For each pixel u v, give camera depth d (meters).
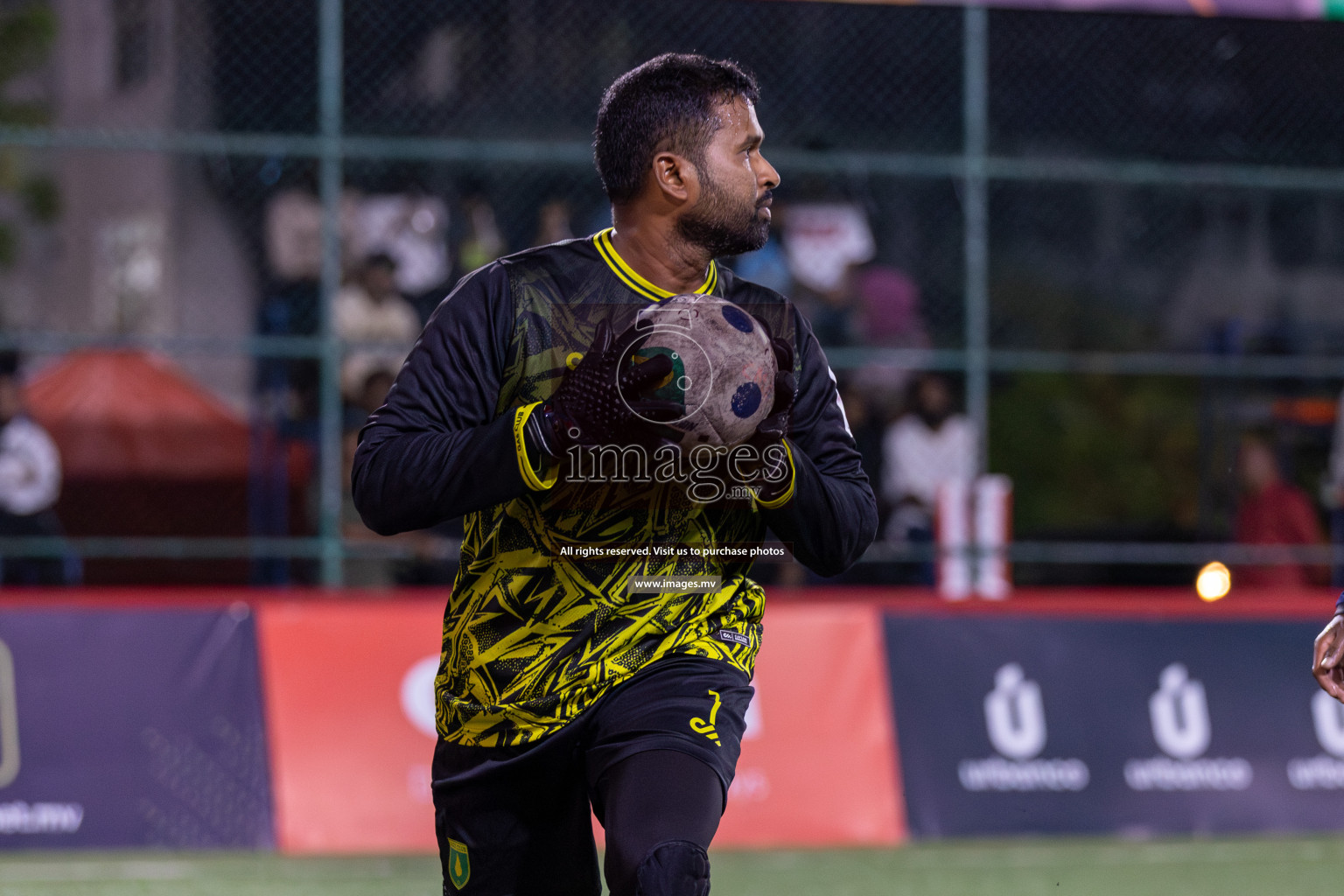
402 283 31.42
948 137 37.94
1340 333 35.06
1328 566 30.05
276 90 33.94
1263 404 33.97
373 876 21.23
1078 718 24.28
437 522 9.49
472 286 10.01
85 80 38.78
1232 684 24.78
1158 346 42.28
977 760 23.92
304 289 31.23
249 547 26.31
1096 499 41.50
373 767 22.86
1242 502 31.78
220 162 36.28
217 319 35.91
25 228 38.59
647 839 8.91
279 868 21.66
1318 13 25.84
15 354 29.80
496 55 36.66
